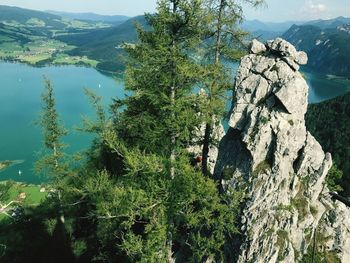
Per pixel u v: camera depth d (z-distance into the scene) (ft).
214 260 80.74
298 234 79.82
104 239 106.01
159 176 73.51
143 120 74.02
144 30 68.08
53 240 125.29
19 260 118.42
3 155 400.67
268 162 78.59
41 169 124.67
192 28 66.74
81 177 120.67
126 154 70.64
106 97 652.07
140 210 70.49
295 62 80.48
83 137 447.83
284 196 78.43
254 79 81.92
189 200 70.28
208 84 80.79
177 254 87.04
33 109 599.98
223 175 82.17
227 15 88.69
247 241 76.02
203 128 112.98
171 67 67.46
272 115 78.18
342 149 400.67
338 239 87.92
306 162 79.87
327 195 93.61
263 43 87.56
